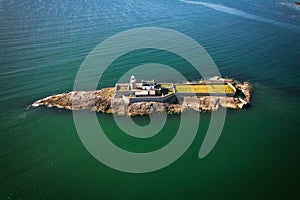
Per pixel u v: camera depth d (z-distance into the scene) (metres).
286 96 111.88
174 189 75.31
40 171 78.44
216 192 74.62
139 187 75.62
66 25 168.50
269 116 101.12
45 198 71.25
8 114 97.19
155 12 199.12
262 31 171.50
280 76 124.81
